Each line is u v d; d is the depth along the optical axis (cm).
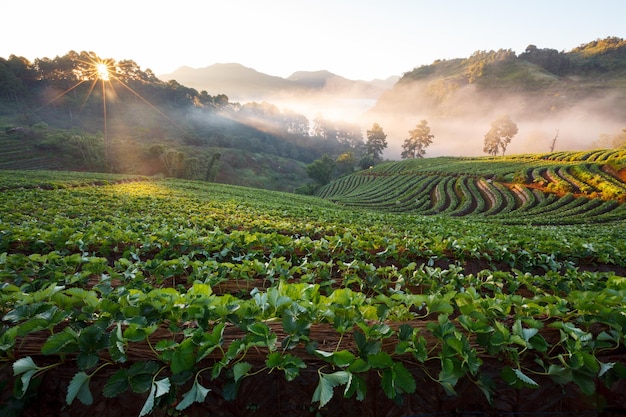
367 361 277
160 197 2695
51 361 285
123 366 284
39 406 276
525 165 7319
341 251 784
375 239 877
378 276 602
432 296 327
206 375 282
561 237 1434
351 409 289
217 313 307
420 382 295
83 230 848
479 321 307
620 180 5312
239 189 6028
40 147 8862
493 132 14612
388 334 288
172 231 841
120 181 5309
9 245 760
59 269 505
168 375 273
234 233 810
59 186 3588
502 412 295
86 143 8744
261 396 285
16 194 2281
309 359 291
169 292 338
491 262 852
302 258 739
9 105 14025
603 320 317
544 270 809
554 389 298
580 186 5175
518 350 304
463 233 1445
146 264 535
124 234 795
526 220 4109
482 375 286
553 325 312
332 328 316
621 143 12000
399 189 7275
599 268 940
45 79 16825
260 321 316
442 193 6334
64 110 14488
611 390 294
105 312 313
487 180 6556
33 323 272
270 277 523
